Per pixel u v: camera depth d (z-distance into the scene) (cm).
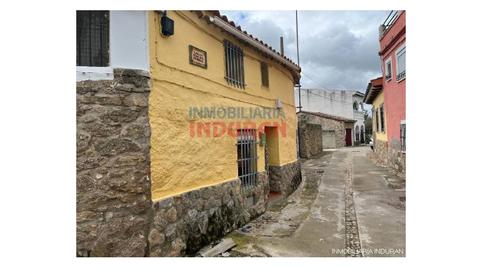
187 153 457
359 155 1772
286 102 898
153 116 393
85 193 345
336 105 2948
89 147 348
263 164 706
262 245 490
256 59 700
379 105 1477
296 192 898
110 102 358
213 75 530
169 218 407
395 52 1077
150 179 383
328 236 531
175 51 441
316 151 1870
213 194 507
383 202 728
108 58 363
